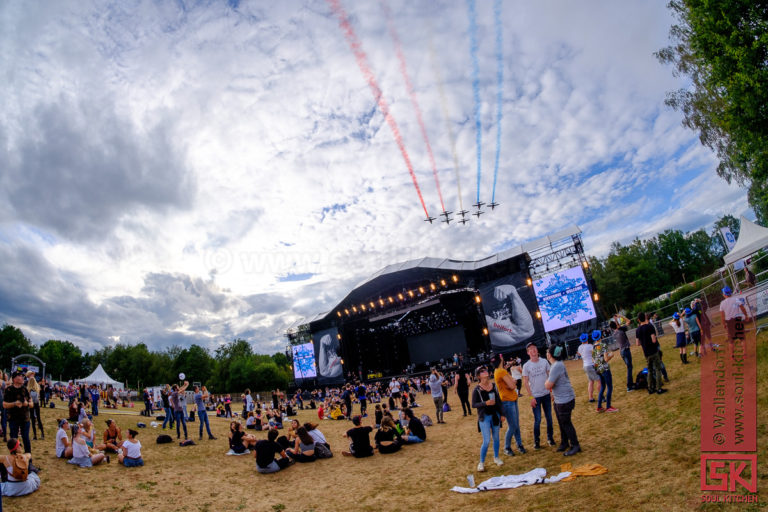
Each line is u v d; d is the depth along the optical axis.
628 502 4.95
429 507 6.38
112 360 89.06
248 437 12.78
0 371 12.59
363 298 47.44
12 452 8.27
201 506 7.76
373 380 46.44
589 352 11.10
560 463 7.13
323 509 7.18
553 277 34.81
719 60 17.22
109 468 10.45
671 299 33.25
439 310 46.88
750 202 32.88
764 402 6.44
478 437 11.71
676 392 9.27
